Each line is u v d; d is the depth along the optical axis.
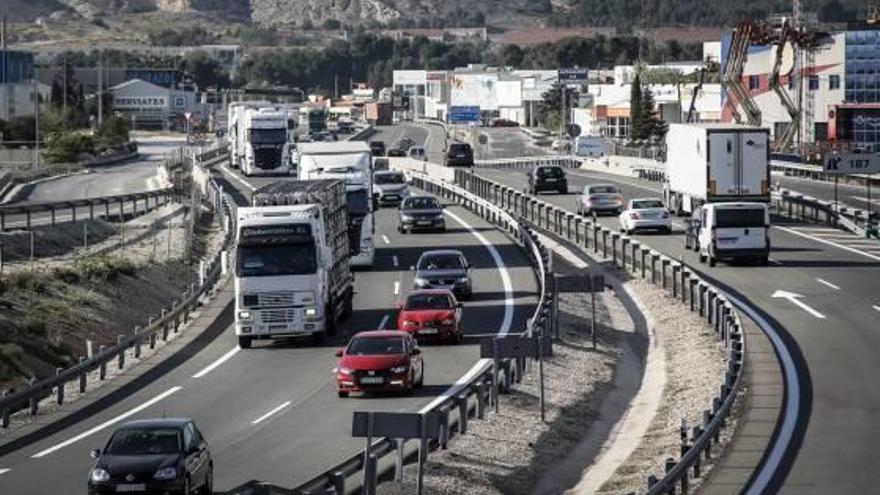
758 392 80.06
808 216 178.75
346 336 104.31
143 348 102.88
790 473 61.50
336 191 109.88
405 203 172.88
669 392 86.44
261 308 100.06
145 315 127.88
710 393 82.25
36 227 162.88
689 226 146.00
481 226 177.75
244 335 100.44
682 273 118.31
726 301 102.75
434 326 98.75
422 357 89.88
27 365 96.81
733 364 79.44
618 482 65.44
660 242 155.12
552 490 64.75
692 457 59.19
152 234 177.62
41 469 65.56
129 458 56.28
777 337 98.06
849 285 122.19
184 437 57.94
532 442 72.12
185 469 56.31
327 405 79.94
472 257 147.38
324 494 51.44
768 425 71.50
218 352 99.88
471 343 99.94
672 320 110.88
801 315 107.19
